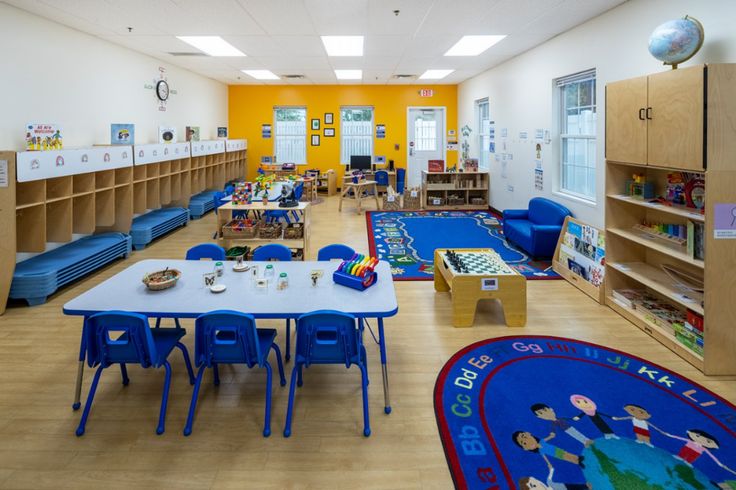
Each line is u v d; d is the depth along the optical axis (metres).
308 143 12.50
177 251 6.60
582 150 5.96
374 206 10.66
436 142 12.59
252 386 3.07
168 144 7.45
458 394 2.91
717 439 2.46
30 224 4.67
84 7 4.96
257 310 2.68
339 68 9.30
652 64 4.28
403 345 3.64
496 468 2.24
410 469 2.27
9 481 2.18
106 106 6.64
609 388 2.96
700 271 3.68
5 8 4.77
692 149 3.02
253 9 5.10
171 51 7.46
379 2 4.88
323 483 2.17
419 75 10.47
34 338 3.77
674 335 3.49
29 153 4.34
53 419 2.68
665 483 2.14
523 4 4.90
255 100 12.25
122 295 2.93
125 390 3.00
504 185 8.88
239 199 5.96
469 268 4.18
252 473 2.24
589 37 5.43
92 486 2.15
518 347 3.56
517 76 7.91
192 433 2.56
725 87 2.86
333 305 2.75
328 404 2.84
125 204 6.31
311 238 7.32
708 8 3.54
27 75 5.10
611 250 4.34
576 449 2.38
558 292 4.85
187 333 3.88
